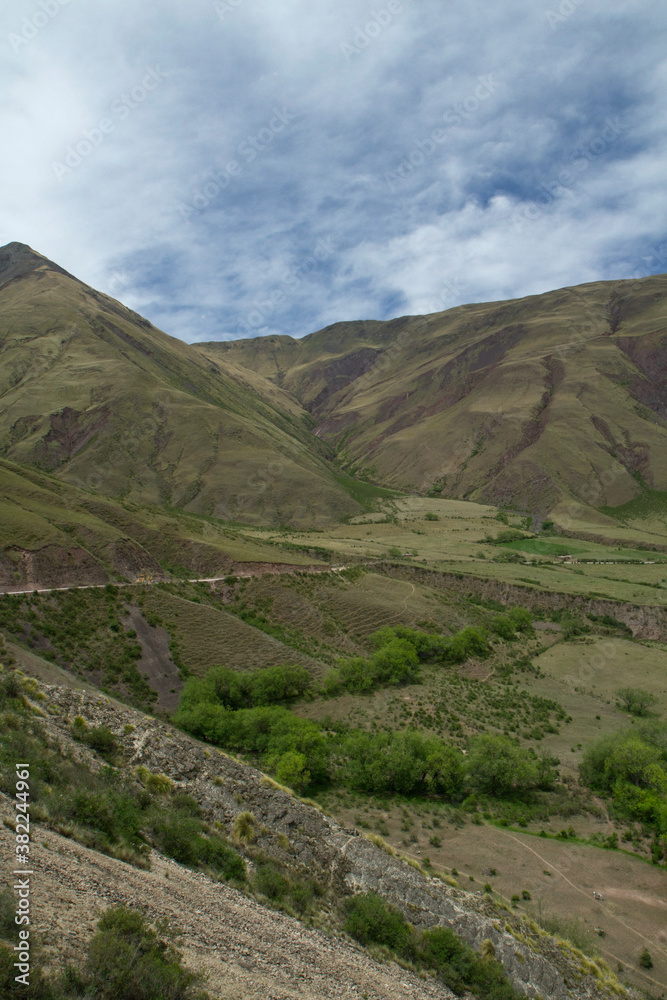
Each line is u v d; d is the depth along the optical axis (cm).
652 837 4138
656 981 2719
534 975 2292
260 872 2084
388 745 4825
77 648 5228
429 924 2364
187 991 1089
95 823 1691
